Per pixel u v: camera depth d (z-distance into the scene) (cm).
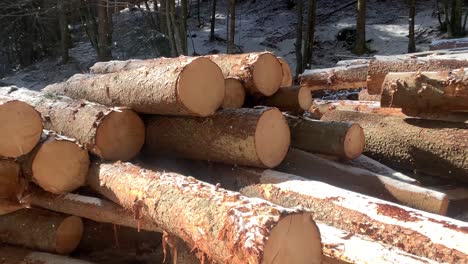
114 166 371
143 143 420
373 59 525
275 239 210
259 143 360
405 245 271
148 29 1582
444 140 416
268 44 1814
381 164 451
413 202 357
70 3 1544
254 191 361
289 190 340
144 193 313
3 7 1512
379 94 523
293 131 437
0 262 374
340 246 262
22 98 469
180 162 433
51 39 1798
